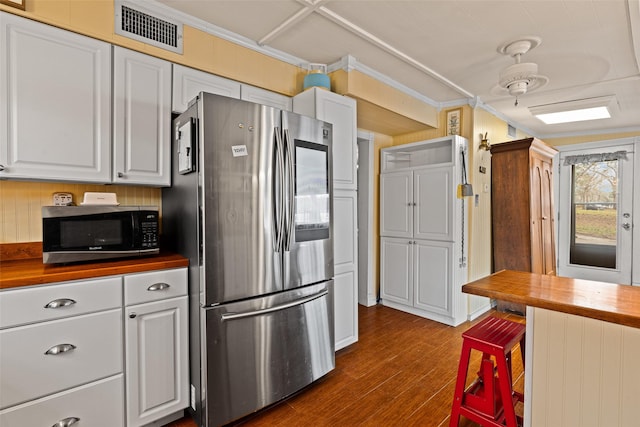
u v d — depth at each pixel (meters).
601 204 5.05
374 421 1.84
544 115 4.29
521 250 3.76
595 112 4.12
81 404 1.49
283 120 1.98
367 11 2.08
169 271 1.76
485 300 3.88
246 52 2.45
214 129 1.70
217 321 1.71
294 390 2.02
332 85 2.85
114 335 1.58
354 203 2.82
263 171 1.88
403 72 3.00
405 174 3.75
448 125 3.79
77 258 1.65
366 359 2.59
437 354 2.68
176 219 2.04
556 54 2.63
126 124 1.90
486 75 3.08
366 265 3.99
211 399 1.69
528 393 1.42
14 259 1.82
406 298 3.74
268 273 1.90
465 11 2.07
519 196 3.76
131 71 1.92
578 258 5.27
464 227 3.46
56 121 1.67
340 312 2.70
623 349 1.20
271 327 1.91
